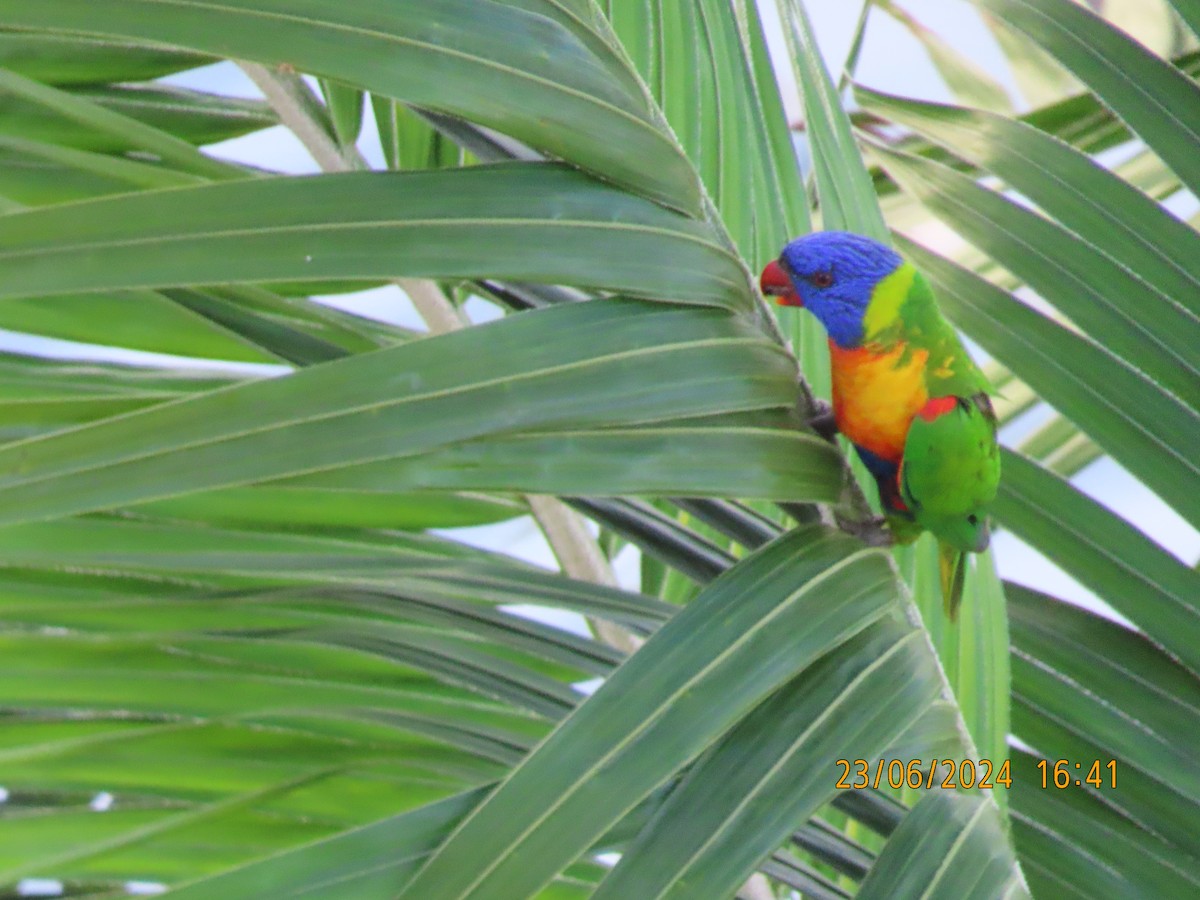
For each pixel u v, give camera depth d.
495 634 2.47
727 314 2.10
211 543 2.63
